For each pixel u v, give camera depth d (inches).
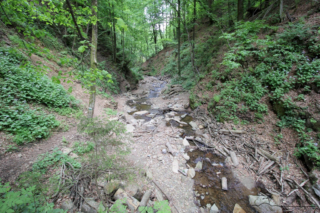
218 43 432.5
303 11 264.5
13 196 71.1
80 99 286.8
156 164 180.2
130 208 114.5
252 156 190.5
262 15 358.0
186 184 157.9
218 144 221.5
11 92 174.4
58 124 190.5
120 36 584.4
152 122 295.6
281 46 237.5
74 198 112.5
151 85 708.7
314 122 168.6
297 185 145.6
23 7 87.0
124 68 624.7
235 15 463.2
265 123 217.0
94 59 153.0
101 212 93.2
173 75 721.6
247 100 244.4
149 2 428.1
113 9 427.8
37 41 301.7
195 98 348.5
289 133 188.2
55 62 310.0
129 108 391.2
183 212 129.6
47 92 216.5
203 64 470.0
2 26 242.1
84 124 101.9
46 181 113.5
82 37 103.2
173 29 932.6
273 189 151.0
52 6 90.6
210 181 163.6
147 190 138.4
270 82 226.1
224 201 142.4
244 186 157.6
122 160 116.8
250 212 133.3
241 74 277.6
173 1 487.8
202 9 411.5
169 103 423.8
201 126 272.4
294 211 130.4
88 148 166.4
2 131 142.9
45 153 145.7
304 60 209.2
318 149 152.5
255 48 273.4
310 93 189.8
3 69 187.3
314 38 212.1
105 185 123.1
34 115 171.3
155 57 1106.7
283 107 204.1
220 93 290.5
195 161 192.7
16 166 123.3
